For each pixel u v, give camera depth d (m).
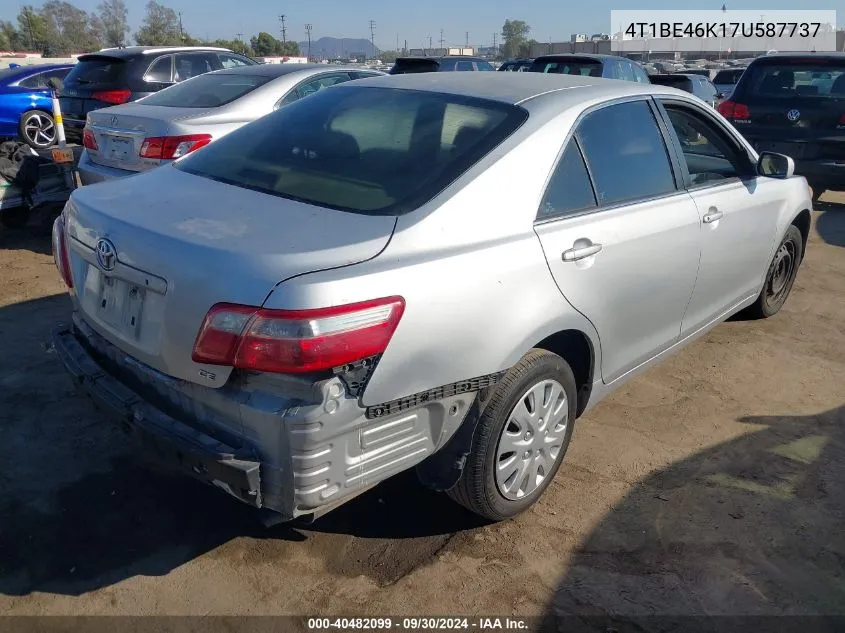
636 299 3.32
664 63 43.16
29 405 3.79
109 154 6.23
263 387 2.21
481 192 2.65
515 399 2.77
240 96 6.50
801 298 5.82
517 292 2.63
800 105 8.37
